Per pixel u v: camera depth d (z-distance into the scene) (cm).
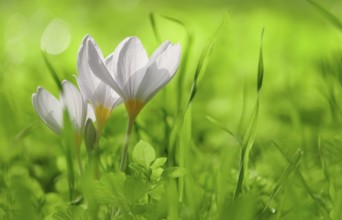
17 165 93
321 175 83
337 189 76
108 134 97
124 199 68
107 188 68
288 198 71
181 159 72
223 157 81
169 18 84
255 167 86
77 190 81
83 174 69
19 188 67
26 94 125
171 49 69
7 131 100
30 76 144
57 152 97
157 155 86
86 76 70
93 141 70
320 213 73
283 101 125
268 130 106
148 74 69
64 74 117
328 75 89
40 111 70
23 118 107
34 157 98
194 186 71
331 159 82
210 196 78
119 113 106
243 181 75
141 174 70
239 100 131
